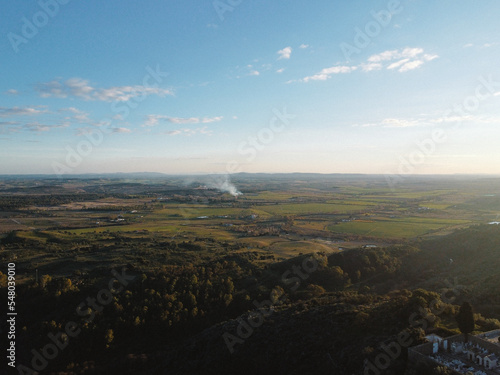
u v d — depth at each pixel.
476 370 27.06
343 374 31.17
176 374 43.62
